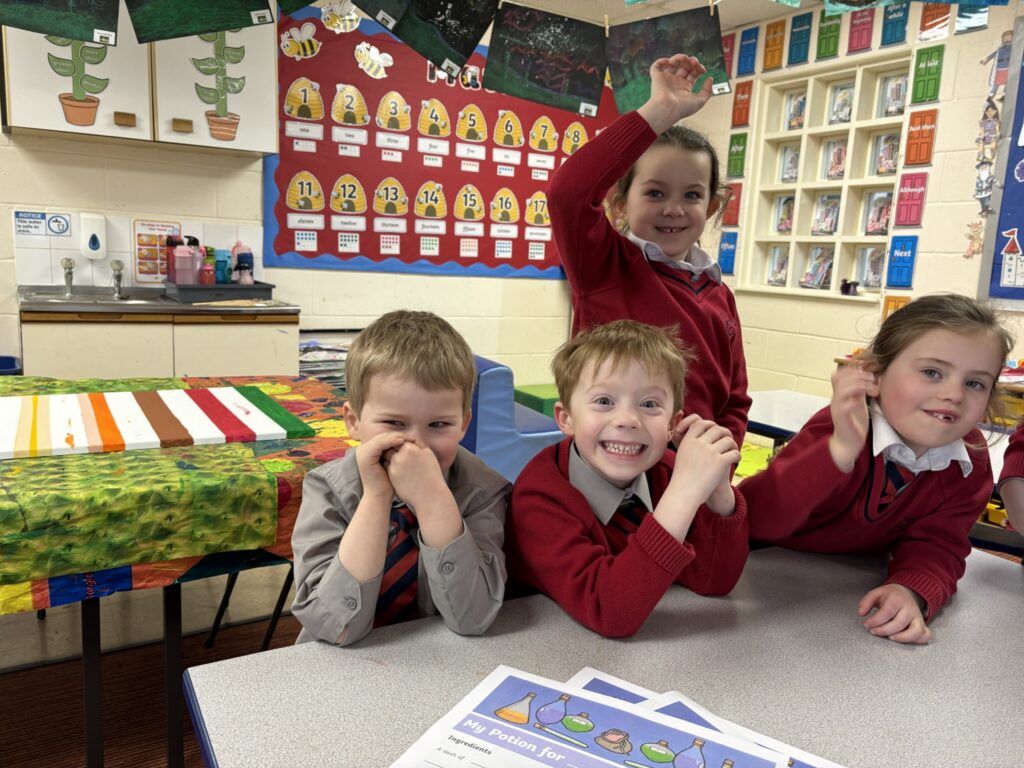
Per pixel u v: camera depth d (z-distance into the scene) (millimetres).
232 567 1276
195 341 3256
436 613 1024
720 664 798
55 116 3104
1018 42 3420
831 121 4410
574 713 682
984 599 1018
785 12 4410
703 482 853
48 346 3008
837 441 944
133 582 1191
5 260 3383
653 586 819
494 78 1508
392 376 945
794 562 1111
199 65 3303
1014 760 657
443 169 4406
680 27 1451
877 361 985
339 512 969
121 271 3545
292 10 1385
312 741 638
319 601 839
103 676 1937
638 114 1205
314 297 4176
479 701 698
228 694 708
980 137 3594
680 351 1057
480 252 4629
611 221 1553
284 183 3969
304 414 1682
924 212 3850
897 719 710
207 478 1229
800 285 4625
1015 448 1176
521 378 4938
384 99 4152
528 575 986
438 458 976
